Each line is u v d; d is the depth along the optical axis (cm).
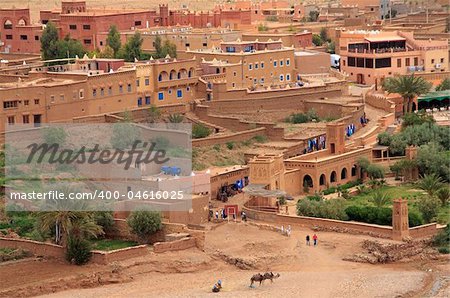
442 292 15675
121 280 16038
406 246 17338
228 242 17412
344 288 15788
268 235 17838
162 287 15800
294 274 16425
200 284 15938
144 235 17225
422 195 19788
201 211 18262
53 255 16550
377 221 17962
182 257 16638
